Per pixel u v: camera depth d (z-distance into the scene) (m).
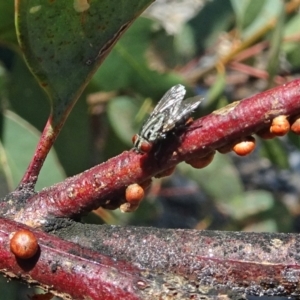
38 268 0.09
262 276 0.09
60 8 0.10
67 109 0.10
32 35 0.10
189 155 0.10
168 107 0.10
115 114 0.24
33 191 0.10
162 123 0.10
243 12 0.24
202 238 0.10
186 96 0.22
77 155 0.20
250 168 0.36
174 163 0.10
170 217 0.33
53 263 0.09
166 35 0.25
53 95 0.10
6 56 0.23
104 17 0.10
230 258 0.10
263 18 0.24
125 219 0.26
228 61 0.24
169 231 0.10
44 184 0.17
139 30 0.21
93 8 0.10
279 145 0.25
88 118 0.20
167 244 0.10
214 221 0.32
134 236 0.10
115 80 0.22
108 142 0.25
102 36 0.10
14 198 0.10
